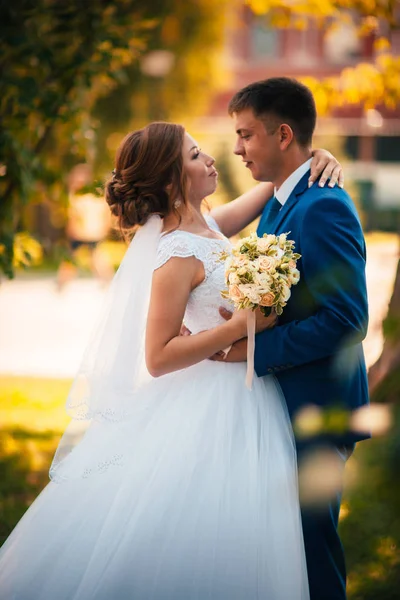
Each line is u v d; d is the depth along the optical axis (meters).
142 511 2.89
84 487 3.06
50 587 2.94
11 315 12.81
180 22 17.22
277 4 6.42
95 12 5.42
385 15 5.77
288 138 3.23
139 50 6.14
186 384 3.13
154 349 3.04
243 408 3.06
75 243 11.85
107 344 3.10
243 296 2.89
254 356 3.05
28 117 5.52
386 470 1.63
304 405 3.09
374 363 3.25
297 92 3.24
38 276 18.25
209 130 19.62
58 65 5.40
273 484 2.91
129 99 17.45
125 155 3.24
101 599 2.80
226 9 18.33
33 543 3.03
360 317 2.87
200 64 17.92
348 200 3.08
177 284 3.05
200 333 3.03
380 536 1.91
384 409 1.67
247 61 26.64
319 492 2.13
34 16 5.27
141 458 3.01
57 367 9.02
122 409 3.08
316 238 2.97
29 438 6.09
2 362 9.30
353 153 16.27
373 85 5.95
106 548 2.89
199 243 3.14
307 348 2.92
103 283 15.59
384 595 2.44
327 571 2.98
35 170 5.61
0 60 5.30
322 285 2.88
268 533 2.85
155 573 2.82
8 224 5.46
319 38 26.41
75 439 3.19
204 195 3.32
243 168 17.75
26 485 4.98
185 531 2.85
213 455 2.96
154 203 3.22
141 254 3.14
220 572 2.81
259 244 2.94
